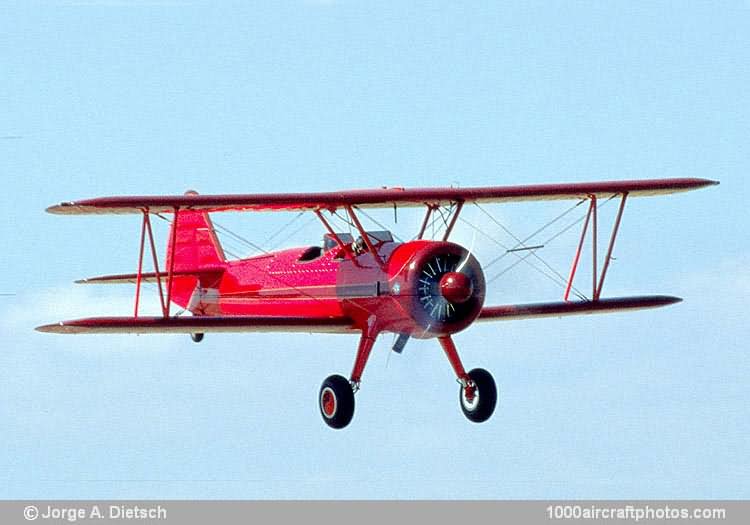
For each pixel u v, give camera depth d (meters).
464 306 91.88
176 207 88.81
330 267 98.56
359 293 95.25
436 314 91.44
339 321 96.69
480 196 94.75
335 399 94.38
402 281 92.06
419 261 91.56
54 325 89.25
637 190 99.12
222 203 89.06
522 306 99.12
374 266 94.44
